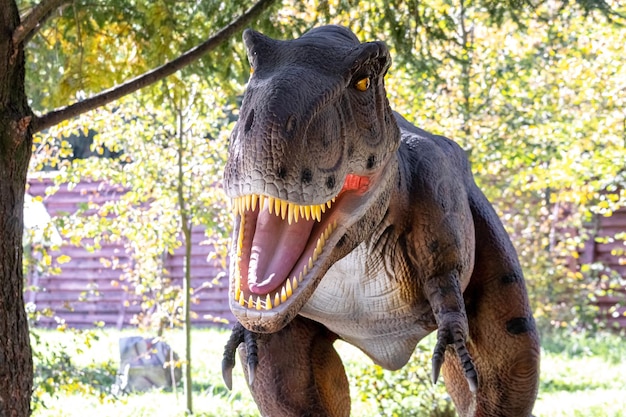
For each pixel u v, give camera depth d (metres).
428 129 11.44
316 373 4.14
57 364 9.40
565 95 12.54
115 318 19.56
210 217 11.34
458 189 4.06
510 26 11.84
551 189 16.97
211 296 19.22
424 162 3.94
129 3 7.02
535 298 15.80
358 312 3.98
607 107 11.55
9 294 4.86
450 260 3.86
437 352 3.64
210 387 12.88
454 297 3.81
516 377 4.32
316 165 3.10
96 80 6.92
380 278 3.86
